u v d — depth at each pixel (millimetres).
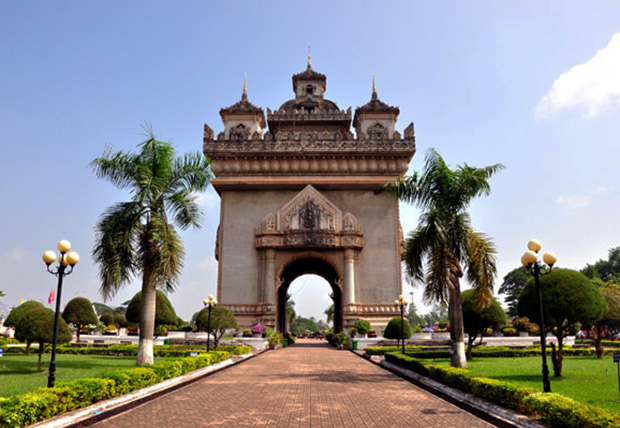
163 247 16984
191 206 18531
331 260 36625
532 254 12102
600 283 60906
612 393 12375
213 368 19453
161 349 25641
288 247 36406
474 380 11938
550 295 15867
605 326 25938
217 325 26969
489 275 17328
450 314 17719
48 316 18016
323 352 32125
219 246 37688
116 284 17188
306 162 38000
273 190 38469
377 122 40969
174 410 10766
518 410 10031
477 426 9266
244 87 43094
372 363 23484
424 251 17766
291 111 44750
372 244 37219
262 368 20594
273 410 10805
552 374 16844
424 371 15969
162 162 18344
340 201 38219
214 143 37906
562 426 8305
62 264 12031
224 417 10000
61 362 20938
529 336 38625
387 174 38094
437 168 18000
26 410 8320
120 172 18234
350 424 9422
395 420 9797
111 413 10266
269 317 35188
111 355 26922
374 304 35875
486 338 34688
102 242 17250
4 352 28688
